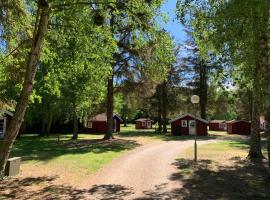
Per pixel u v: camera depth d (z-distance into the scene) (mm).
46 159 21234
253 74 13484
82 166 18281
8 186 13500
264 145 33938
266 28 12023
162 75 33062
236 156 21984
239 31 12227
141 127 74125
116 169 17297
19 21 12766
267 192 12492
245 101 42719
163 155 22812
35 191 12789
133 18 13836
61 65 18781
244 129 56594
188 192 12547
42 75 29688
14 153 25078
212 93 51562
